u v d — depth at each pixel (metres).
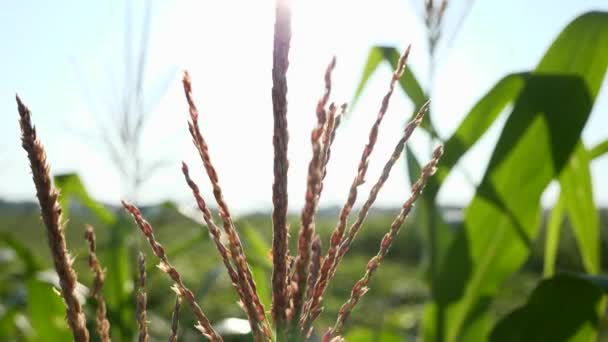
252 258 1.80
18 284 2.72
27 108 0.48
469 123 1.44
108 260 1.86
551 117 1.34
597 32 1.31
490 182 1.41
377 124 0.49
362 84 1.69
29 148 0.48
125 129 1.52
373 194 0.51
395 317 2.43
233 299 5.17
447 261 1.48
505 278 1.48
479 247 1.47
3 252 2.72
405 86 1.45
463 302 1.48
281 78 0.46
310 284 0.55
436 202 1.46
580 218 1.55
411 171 1.46
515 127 1.36
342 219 0.50
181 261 7.38
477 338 1.49
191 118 0.50
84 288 1.64
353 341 1.98
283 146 0.47
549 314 1.29
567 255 5.75
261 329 0.52
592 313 1.26
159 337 2.90
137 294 0.54
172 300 3.36
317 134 0.46
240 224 1.98
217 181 0.51
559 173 1.36
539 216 1.42
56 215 0.49
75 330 0.51
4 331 2.41
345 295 3.13
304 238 0.48
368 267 0.52
